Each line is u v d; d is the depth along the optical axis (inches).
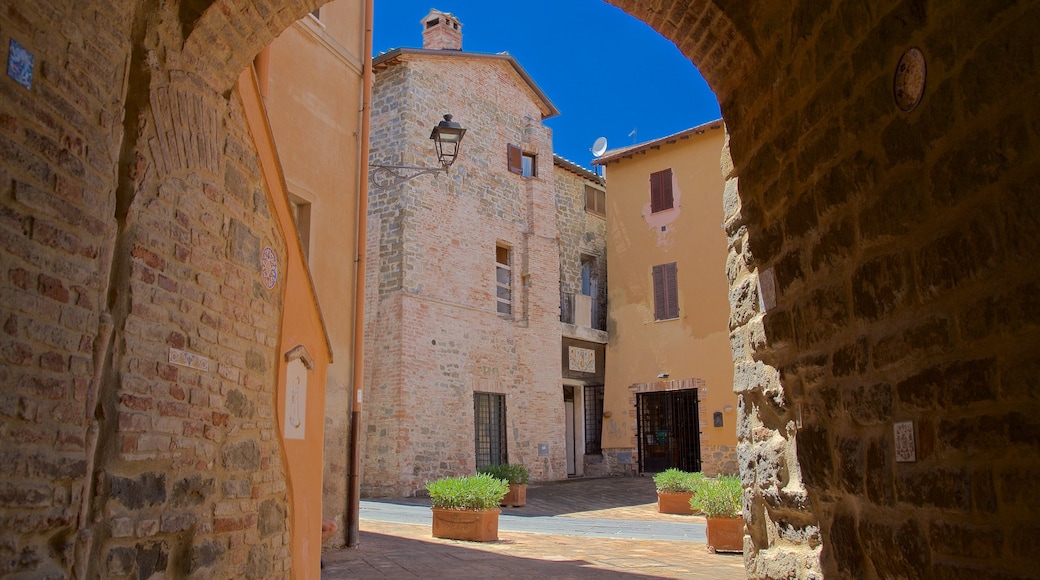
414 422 650.2
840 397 136.3
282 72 335.3
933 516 108.7
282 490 192.9
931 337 108.4
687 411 836.6
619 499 642.8
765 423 174.7
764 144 165.3
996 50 92.8
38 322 102.4
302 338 211.8
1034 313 88.0
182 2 138.9
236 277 166.7
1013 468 92.4
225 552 157.9
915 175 110.9
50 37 105.7
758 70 166.9
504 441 742.5
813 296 145.3
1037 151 87.0
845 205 131.3
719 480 395.9
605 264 961.5
